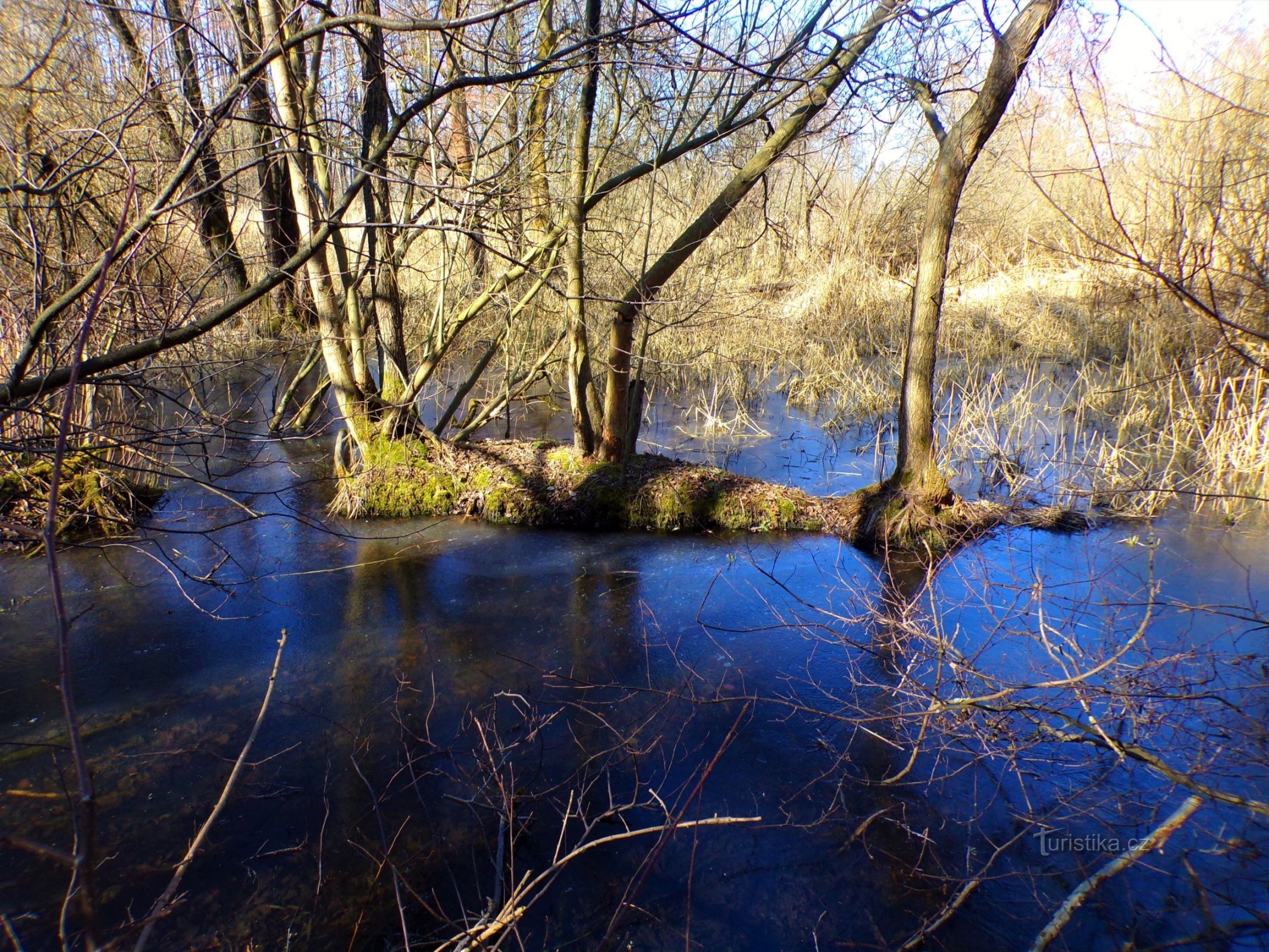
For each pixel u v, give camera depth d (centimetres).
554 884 347
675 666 512
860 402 1105
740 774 415
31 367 571
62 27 471
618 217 888
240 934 321
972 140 612
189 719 456
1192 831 362
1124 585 597
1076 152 1244
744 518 726
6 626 551
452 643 537
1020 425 946
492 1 598
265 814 384
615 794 399
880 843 370
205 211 522
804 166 786
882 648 523
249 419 1044
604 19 593
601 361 751
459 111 676
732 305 1356
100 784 402
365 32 598
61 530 669
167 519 729
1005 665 496
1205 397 838
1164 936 316
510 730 447
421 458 756
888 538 678
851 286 1434
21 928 322
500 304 828
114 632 545
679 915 332
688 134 668
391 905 335
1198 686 444
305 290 1130
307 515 746
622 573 641
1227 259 644
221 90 511
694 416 1109
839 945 320
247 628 554
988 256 1536
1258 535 686
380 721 455
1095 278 1112
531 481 750
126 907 333
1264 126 791
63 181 382
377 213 710
